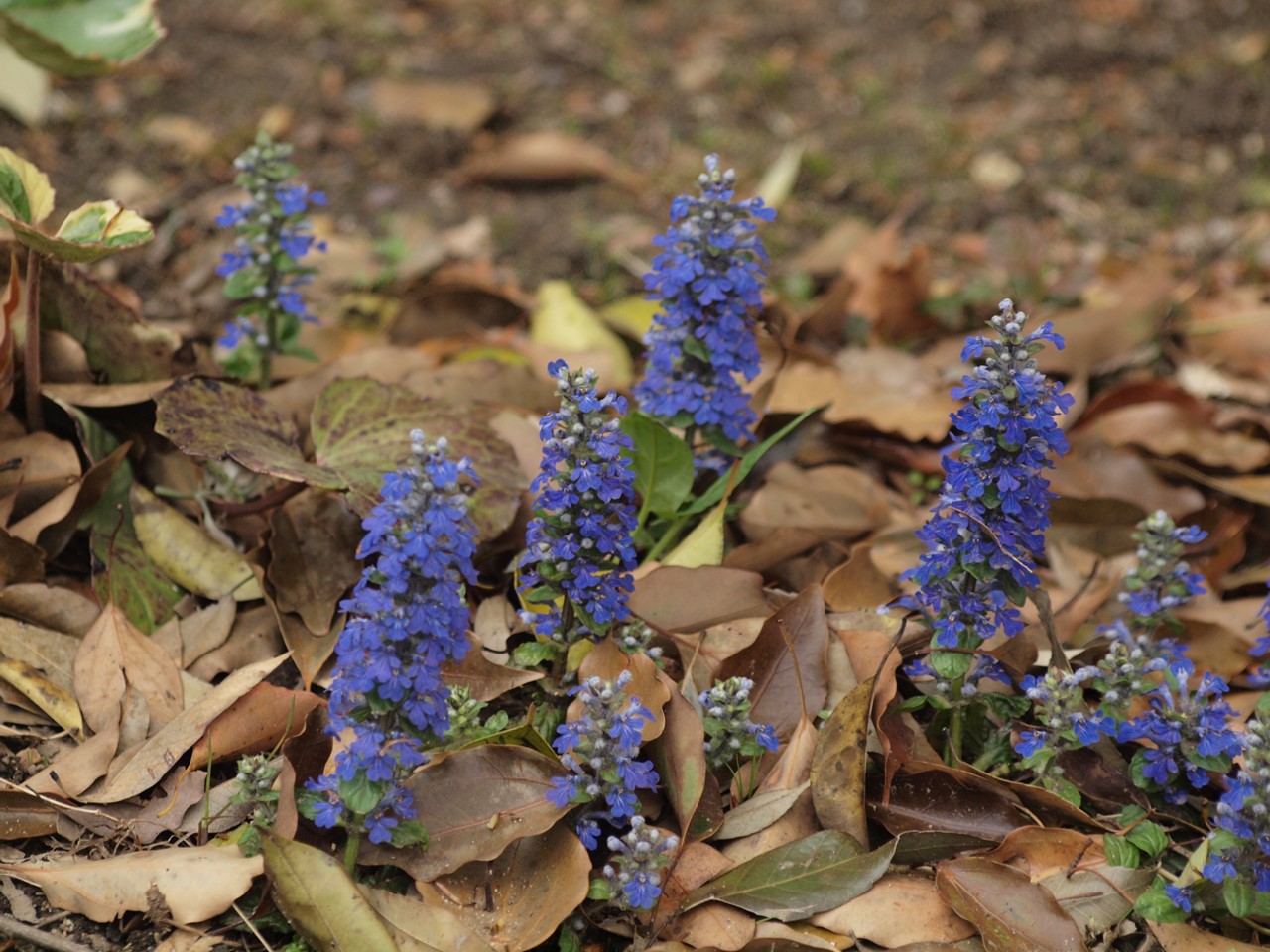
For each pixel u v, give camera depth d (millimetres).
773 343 1344
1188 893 1042
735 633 1135
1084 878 1063
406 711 1001
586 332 1404
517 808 1048
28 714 1124
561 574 1063
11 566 1149
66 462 1180
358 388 1202
